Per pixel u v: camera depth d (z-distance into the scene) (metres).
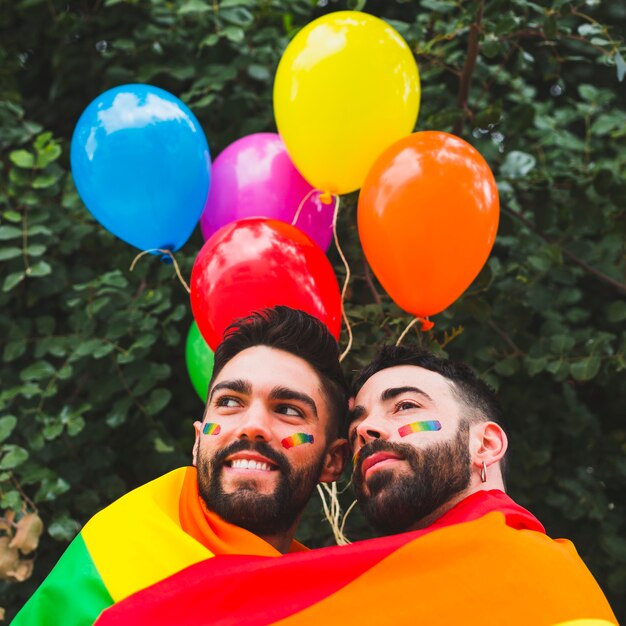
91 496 2.98
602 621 1.87
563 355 3.00
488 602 1.85
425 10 3.62
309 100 2.38
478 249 2.33
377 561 1.91
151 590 1.91
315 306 2.31
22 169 3.08
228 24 3.29
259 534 2.06
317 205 2.67
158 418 3.22
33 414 2.99
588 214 3.11
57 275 3.13
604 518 3.07
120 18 3.40
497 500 2.02
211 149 3.30
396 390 2.11
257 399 2.09
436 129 3.09
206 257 2.34
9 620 3.01
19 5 3.33
